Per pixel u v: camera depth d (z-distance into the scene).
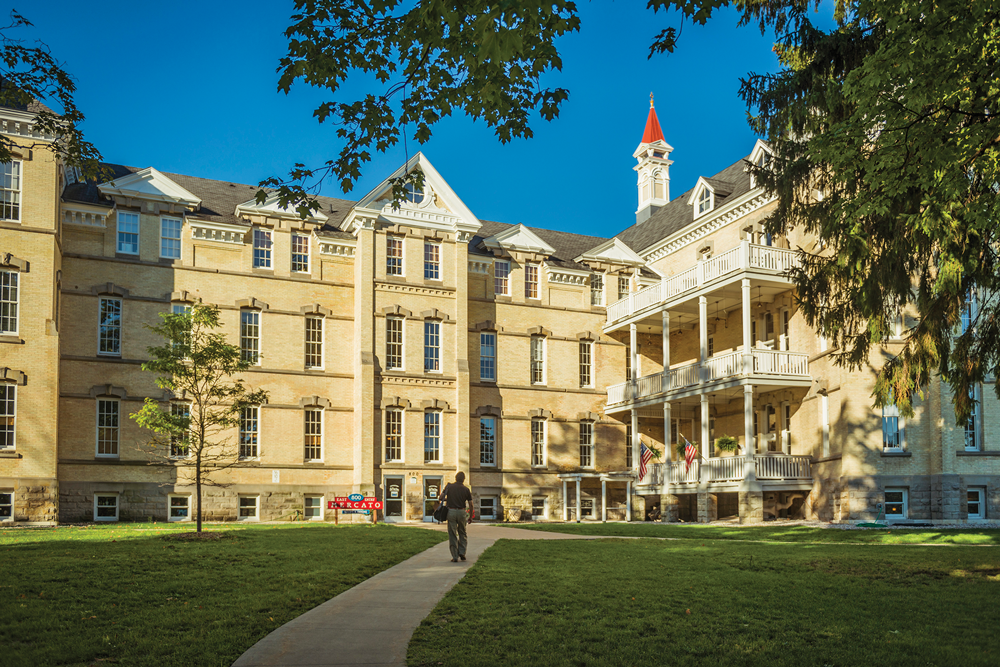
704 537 24.73
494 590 12.77
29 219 31.48
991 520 30.41
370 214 38.16
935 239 13.82
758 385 34.03
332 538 21.00
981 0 10.51
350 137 11.98
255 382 36.31
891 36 11.68
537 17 9.52
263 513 35.72
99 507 33.28
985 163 12.57
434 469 38.16
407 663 8.66
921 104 11.54
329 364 37.75
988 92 11.89
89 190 35.22
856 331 17.12
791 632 10.48
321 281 38.06
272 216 37.56
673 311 40.38
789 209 18.03
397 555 17.31
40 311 31.36
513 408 41.25
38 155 31.83
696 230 42.75
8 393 30.70
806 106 16.39
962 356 15.81
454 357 39.28
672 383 38.38
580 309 43.66
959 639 10.25
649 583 13.66
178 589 12.76
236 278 36.56
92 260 34.19
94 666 8.53
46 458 30.86
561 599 12.11
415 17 9.88
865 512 30.47
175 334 21.75
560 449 42.03
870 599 12.66
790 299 36.09
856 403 31.16
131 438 34.00
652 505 40.66
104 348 34.09
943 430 30.44
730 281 34.72
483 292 41.53
